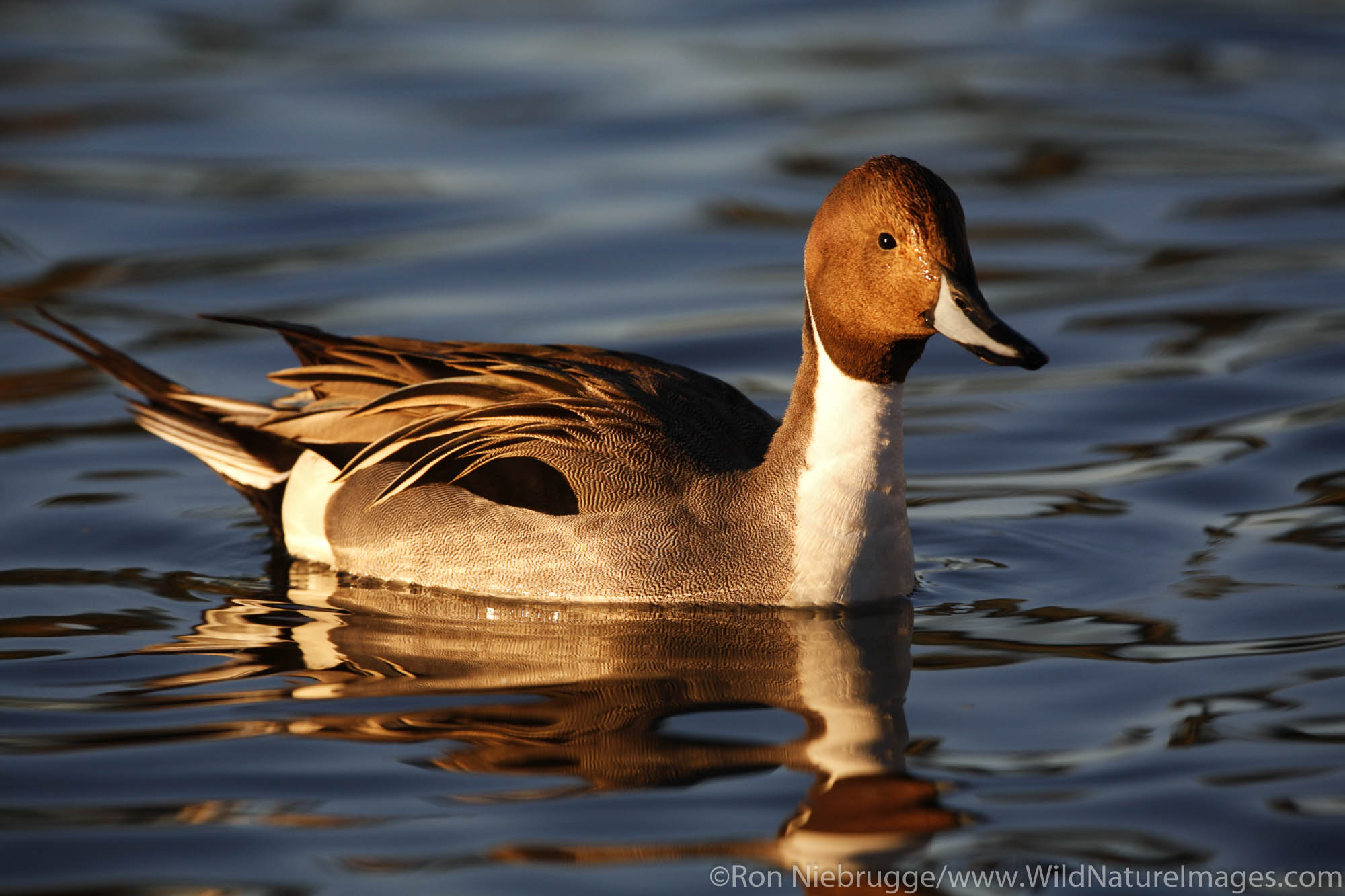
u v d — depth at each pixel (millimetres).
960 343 9570
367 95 22953
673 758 8211
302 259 17812
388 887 7043
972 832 7445
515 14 27453
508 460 10781
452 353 11328
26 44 25094
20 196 19156
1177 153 21141
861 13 27672
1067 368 15070
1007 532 11742
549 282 17281
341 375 11398
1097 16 27469
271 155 20766
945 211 9688
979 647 9703
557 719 8695
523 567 10633
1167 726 8500
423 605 10617
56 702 8938
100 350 12023
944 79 23969
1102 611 10227
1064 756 8188
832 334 10125
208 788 7926
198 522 12148
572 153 21062
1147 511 11945
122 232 18297
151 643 9859
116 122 21688
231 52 24984
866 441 10273
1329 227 18484
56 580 10953
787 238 18531
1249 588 10438
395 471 11070
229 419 11797
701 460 10586
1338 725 8414
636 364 11273
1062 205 19406
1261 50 25438
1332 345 15086
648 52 25172
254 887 7062
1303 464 12570
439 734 8508
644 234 18609
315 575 11242
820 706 8852
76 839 7453
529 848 7336
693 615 10352
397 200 19500
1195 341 15500
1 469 12891
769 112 22484
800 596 10391
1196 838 7352
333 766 8141
